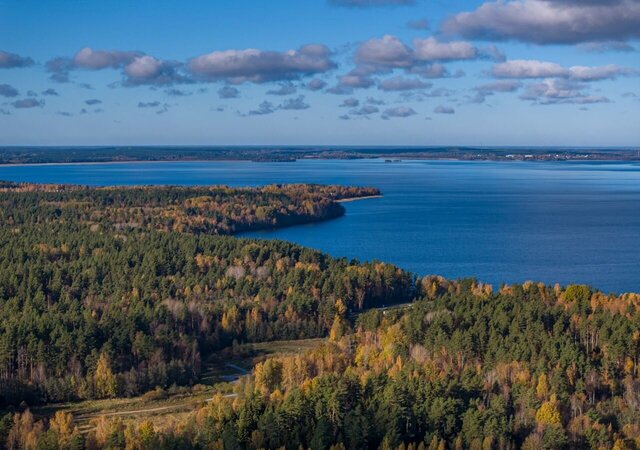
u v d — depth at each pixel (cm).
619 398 10550
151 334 13725
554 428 9112
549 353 11562
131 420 10462
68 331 13038
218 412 9638
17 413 10125
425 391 9844
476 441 8781
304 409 9381
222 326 15062
